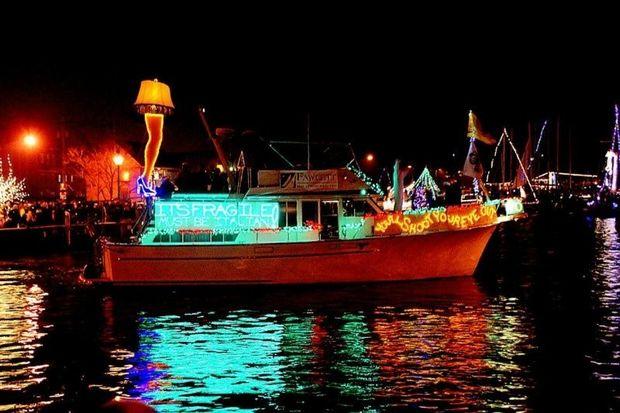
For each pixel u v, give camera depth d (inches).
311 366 470.6
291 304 693.3
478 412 378.6
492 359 479.2
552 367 458.3
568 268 965.2
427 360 479.2
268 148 834.2
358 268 786.8
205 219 780.0
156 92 776.3
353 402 397.1
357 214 816.3
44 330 598.9
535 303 684.7
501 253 1187.3
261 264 766.5
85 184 2356.1
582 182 3132.4
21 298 767.1
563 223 2007.9
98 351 522.3
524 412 378.3
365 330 575.2
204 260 762.2
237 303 708.0
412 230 792.9
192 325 612.1
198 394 415.8
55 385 437.7
